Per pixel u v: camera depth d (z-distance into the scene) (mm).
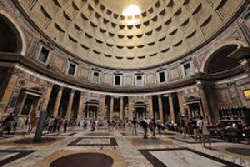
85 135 10898
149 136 10992
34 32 16938
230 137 8930
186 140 8906
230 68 17875
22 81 14914
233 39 14344
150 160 4297
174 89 22562
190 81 20016
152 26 29047
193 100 18625
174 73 23969
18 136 9305
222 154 5172
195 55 20625
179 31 24422
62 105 22078
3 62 14000
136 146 6574
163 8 26516
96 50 27719
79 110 22344
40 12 18391
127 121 25000
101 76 27281
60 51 21500
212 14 18406
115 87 26312
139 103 25672
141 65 28891
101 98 25453
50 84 18875
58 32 21734
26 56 15695
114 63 29234
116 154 4953
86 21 26359
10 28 14109
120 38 30797
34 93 15961
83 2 24812
